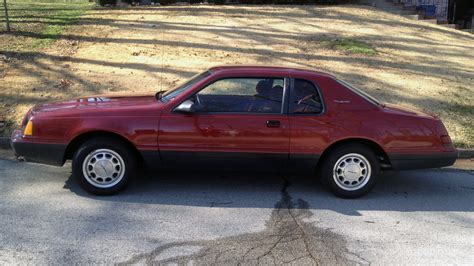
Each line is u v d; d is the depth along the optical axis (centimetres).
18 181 603
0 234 456
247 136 560
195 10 1700
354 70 1122
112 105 576
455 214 555
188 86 586
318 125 564
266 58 1156
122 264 409
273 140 562
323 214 536
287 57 1178
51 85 937
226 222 502
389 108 605
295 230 489
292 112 567
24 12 1583
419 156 583
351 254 442
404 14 1866
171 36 1309
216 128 557
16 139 564
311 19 1619
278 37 1362
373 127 571
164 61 1099
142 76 1003
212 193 585
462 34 1609
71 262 409
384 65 1179
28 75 976
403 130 577
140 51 1161
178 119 555
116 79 981
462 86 1072
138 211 523
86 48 1162
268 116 563
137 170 624
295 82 577
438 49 1368
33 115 566
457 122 899
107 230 473
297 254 438
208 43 1260
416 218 538
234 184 619
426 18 1844
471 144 817
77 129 548
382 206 570
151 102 583
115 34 1300
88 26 1377
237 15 1623
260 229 489
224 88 569
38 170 647
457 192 635
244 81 571
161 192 580
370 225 511
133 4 1842
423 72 1149
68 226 479
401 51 1316
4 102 859
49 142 552
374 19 1689
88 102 594
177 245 447
